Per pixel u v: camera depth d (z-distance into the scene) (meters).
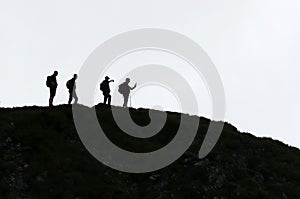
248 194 37.34
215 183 38.06
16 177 34.44
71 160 37.50
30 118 40.72
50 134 39.59
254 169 41.41
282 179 41.06
